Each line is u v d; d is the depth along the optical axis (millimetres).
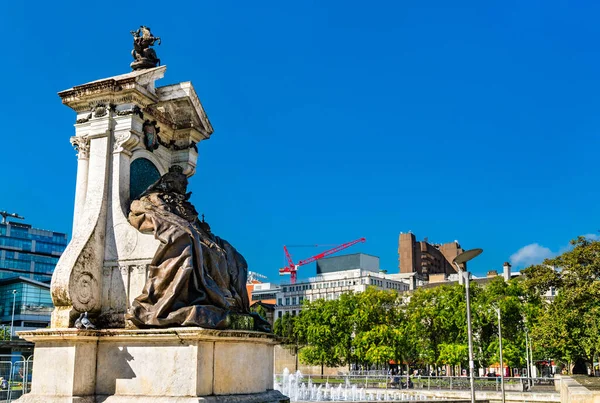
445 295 67438
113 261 11891
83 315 11172
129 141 12508
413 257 176000
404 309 74500
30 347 33031
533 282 44938
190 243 11281
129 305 11555
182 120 14617
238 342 11195
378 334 64750
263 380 11992
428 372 72562
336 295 130125
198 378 10250
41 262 130500
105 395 10820
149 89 13062
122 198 12328
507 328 62219
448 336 66125
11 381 22250
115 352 10969
